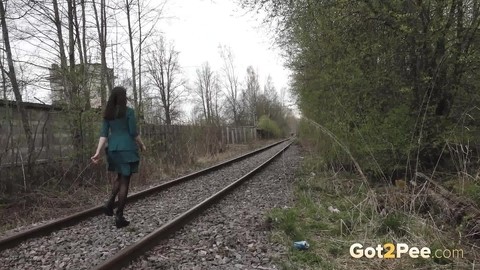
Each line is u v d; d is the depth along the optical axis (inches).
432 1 325.4
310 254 200.4
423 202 251.8
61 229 267.1
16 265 198.1
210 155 1014.4
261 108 3267.7
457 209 230.8
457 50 342.0
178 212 315.9
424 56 358.6
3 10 422.6
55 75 466.6
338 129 421.1
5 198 366.6
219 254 204.1
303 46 510.0
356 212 266.8
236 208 332.2
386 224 231.1
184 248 215.5
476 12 331.6
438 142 336.8
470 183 267.9
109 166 263.7
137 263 189.9
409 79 378.9
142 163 562.6
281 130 3420.3
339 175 425.7
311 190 386.3
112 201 265.0
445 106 369.7
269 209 316.2
